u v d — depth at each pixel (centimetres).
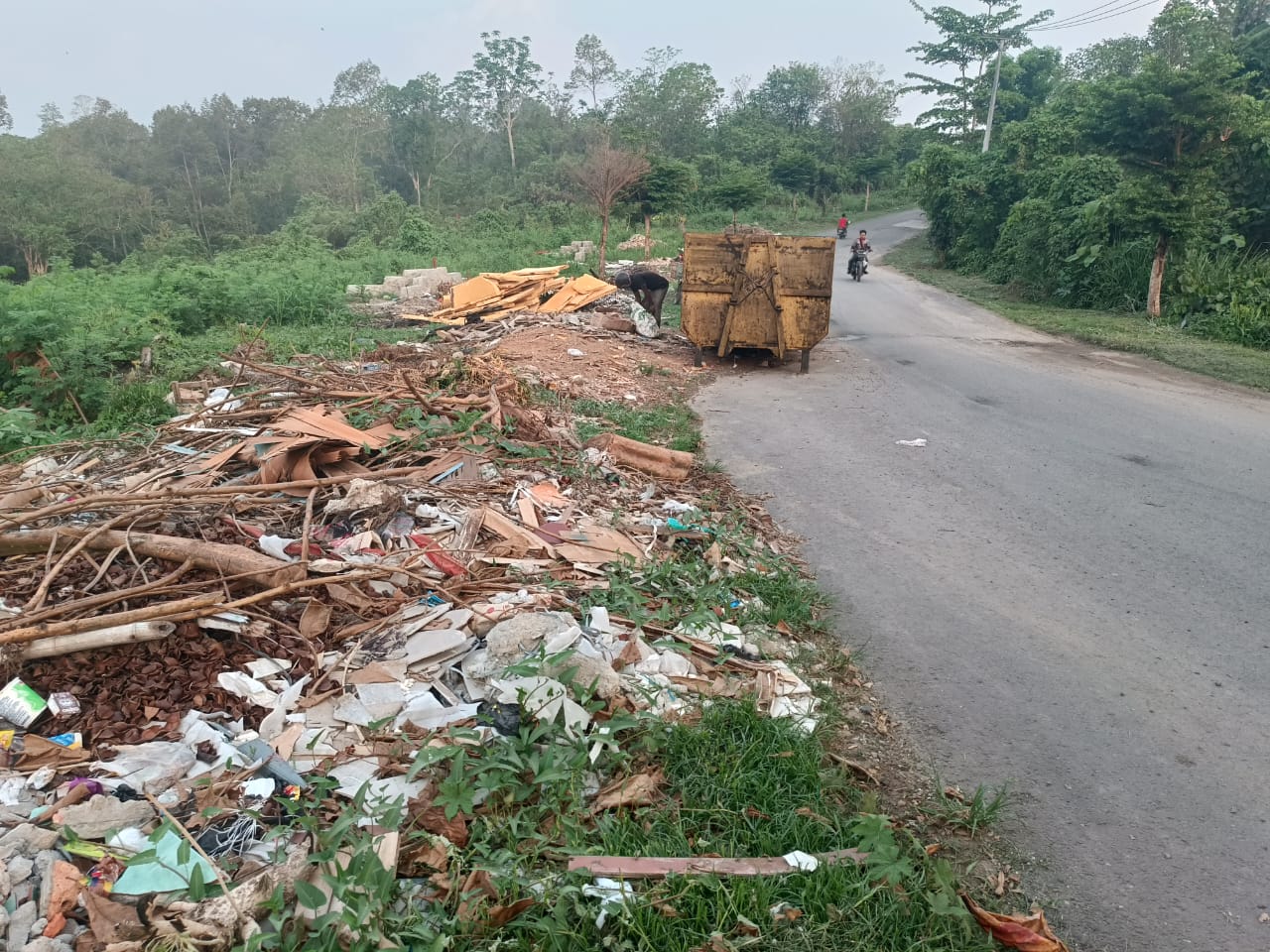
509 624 410
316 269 2302
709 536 620
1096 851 346
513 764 336
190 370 1078
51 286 1375
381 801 319
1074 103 3039
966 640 512
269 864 290
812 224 5500
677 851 321
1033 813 367
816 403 1118
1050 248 2186
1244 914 314
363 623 427
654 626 468
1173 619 532
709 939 285
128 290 1595
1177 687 459
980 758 404
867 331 1759
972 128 5562
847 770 389
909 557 631
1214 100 1667
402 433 684
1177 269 1844
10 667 362
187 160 8031
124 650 382
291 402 758
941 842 350
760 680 439
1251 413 1053
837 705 442
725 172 6056
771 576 585
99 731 344
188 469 586
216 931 259
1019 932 287
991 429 977
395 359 1072
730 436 961
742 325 1301
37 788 313
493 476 643
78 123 8306
